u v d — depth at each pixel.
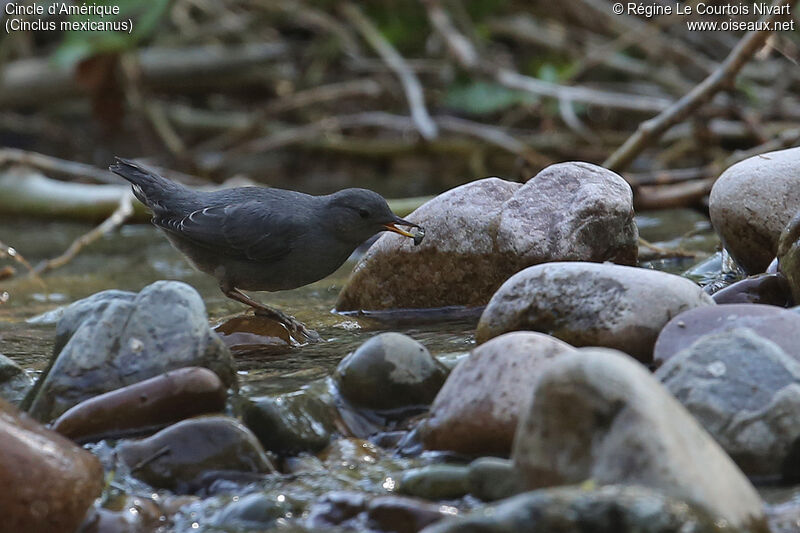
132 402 7.08
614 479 5.18
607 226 9.91
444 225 10.24
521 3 21.81
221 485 6.60
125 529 6.12
